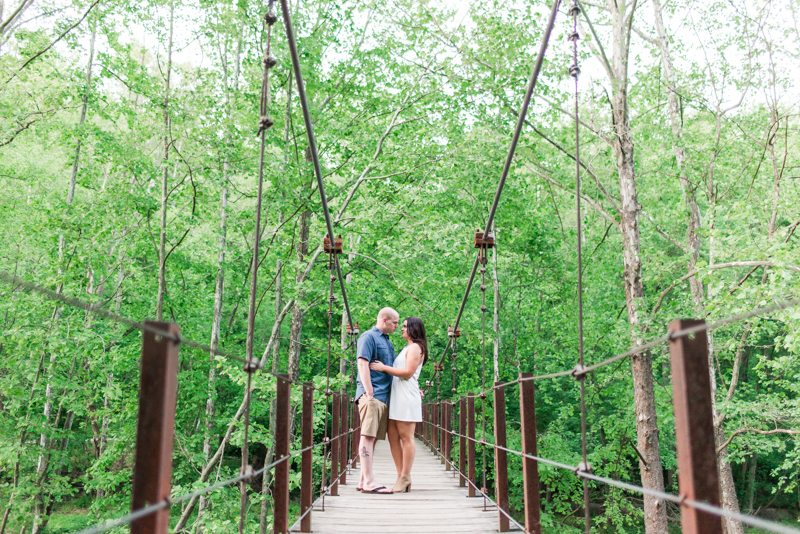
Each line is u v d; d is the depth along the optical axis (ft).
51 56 36.96
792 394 43.86
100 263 37.40
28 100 38.93
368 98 40.42
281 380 10.15
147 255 41.57
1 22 33.63
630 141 35.58
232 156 33.17
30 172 45.68
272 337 37.70
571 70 8.77
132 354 34.68
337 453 16.51
